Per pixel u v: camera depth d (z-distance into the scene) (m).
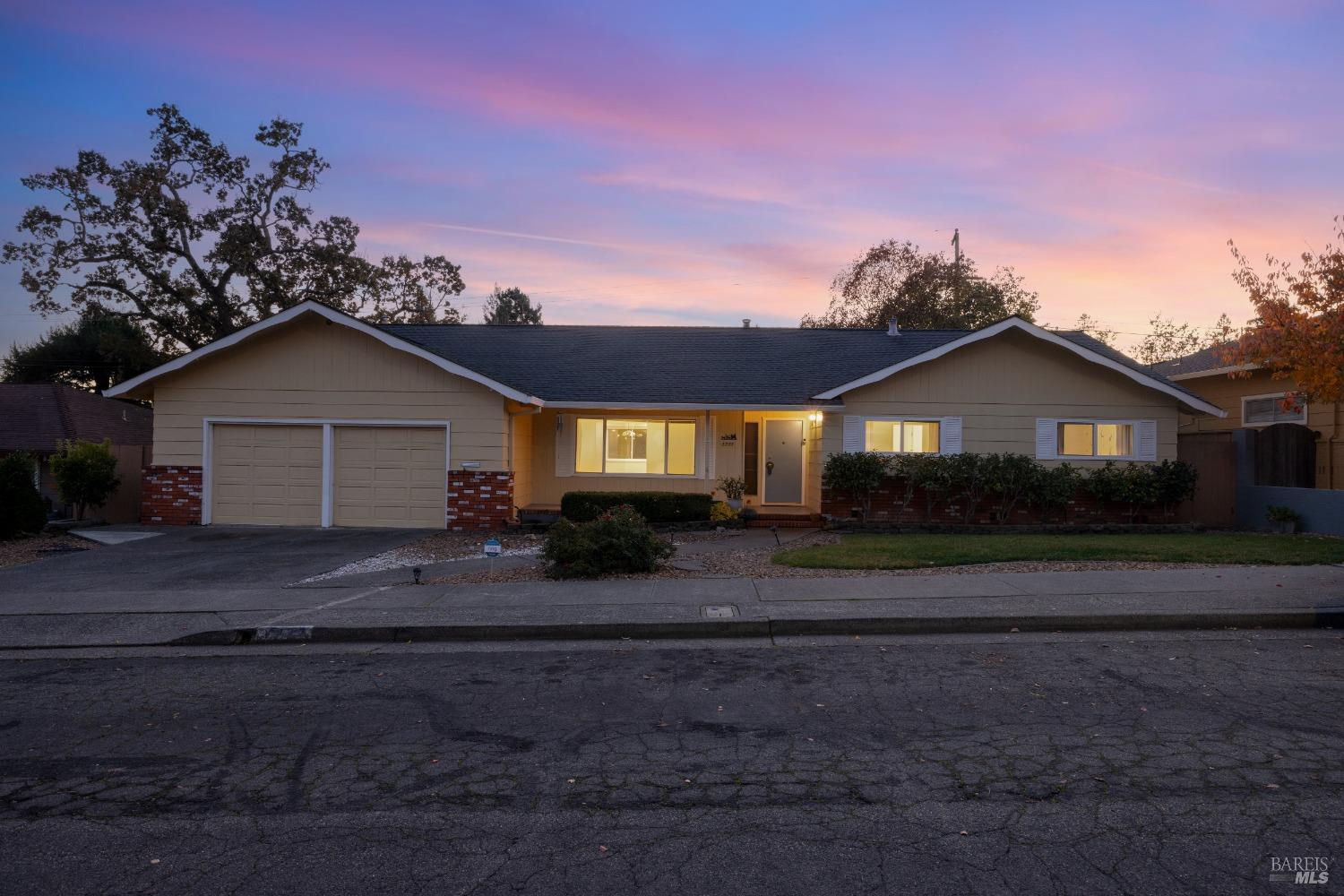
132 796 4.80
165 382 17.66
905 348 20.39
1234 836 4.09
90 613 9.74
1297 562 11.91
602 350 20.66
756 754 5.35
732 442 18.98
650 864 3.92
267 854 4.07
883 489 17.73
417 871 3.89
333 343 17.53
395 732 5.86
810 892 3.65
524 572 12.15
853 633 8.84
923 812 4.43
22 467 16.09
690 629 8.85
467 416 17.33
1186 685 6.70
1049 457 17.83
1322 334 11.76
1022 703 6.29
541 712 6.27
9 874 3.90
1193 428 23.16
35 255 30.50
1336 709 6.06
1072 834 4.14
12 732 5.95
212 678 7.38
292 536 16.20
